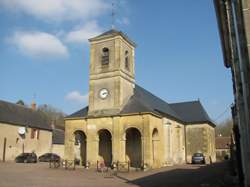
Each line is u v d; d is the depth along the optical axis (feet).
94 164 104.22
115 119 103.96
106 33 114.32
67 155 109.19
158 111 114.01
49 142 171.63
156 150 105.29
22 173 77.41
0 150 137.18
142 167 96.48
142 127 99.76
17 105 163.22
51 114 305.94
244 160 30.78
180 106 157.99
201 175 70.74
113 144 102.42
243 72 22.34
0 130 138.51
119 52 110.11
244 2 21.58
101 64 112.37
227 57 51.31
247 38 21.11
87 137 107.45
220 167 92.68
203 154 136.26
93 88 111.75
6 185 52.37
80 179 67.41
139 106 104.37
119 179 68.69
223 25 39.17
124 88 110.22
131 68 117.70
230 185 48.32
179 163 131.85
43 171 86.02
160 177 71.20
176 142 130.93
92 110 109.91
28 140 154.81
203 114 148.87
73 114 114.11
